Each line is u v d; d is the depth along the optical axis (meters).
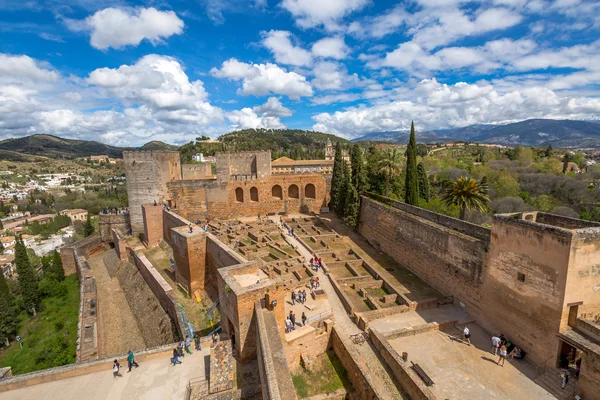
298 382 19.12
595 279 18.97
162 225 44.66
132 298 34.72
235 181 52.22
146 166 46.38
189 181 49.44
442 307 27.36
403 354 20.52
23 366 31.38
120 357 18.70
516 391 18.23
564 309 18.58
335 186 54.56
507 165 84.00
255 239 41.69
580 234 18.14
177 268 33.53
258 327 16.95
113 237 49.06
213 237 31.30
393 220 37.91
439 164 88.19
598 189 55.47
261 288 18.61
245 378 17.25
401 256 36.41
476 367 20.20
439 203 46.66
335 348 21.77
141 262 36.75
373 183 51.97
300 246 39.41
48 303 43.44
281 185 55.25
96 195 154.88
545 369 19.56
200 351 19.80
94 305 33.25
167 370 18.17
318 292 26.86
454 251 27.84
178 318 24.75
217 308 27.17
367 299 27.78
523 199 58.53
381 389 16.61
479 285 25.12
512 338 22.08
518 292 21.50
